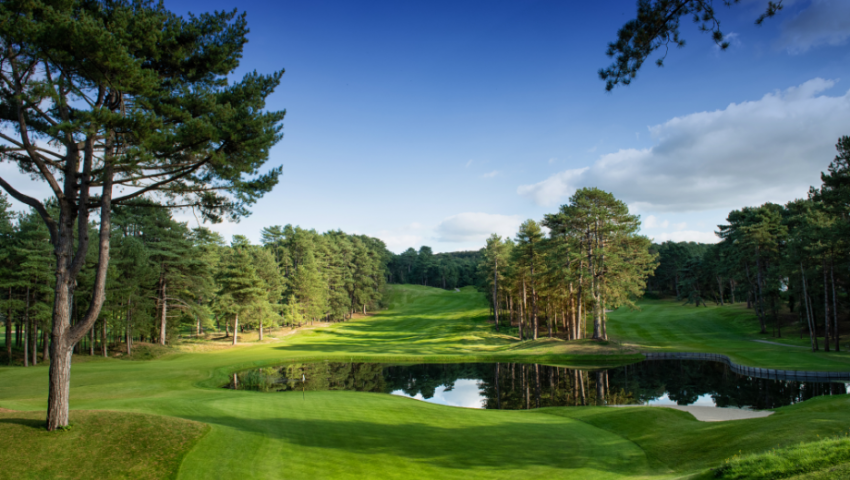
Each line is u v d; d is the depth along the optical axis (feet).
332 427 47.42
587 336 185.16
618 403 79.36
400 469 35.50
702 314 201.57
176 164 41.34
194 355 132.46
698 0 25.55
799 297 145.69
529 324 198.90
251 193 43.75
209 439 38.22
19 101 35.14
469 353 137.18
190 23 41.83
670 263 294.87
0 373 88.58
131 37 36.42
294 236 241.76
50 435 33.58
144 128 33.99
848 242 110.73
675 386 94.73
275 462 35.50
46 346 121.08
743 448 36.76
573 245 141.59
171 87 43.14
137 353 125.49
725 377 102.53
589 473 35.53
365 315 278.46
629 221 143.13
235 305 162.40
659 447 42.86
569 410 64.95
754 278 178.19
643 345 147.43
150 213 133.39
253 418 49.65
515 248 169.07
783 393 82.69
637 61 28.12
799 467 22.26
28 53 33.65
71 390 73.72
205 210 48.03
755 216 162.81
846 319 156.46
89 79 36.04
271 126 43.01
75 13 36.01
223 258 226.38
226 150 41.24
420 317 248.93
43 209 36.24
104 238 37.29
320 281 229.04
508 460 38.86
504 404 80.18
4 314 109.40
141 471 31.45
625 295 142.31
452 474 34.78
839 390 82.17
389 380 106.01
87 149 37.91
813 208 152.97
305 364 126.21
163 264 140.36
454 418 55.98
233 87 43.50
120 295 121.60
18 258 111.24
